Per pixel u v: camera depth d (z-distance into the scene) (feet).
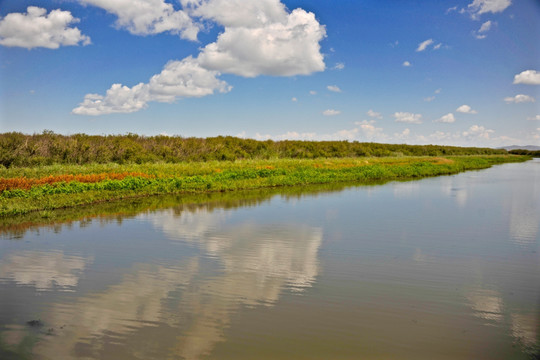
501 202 52.11
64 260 26.08
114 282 22.15
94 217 40.22
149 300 19.76
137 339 16.06
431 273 23.91
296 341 15.99
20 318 17.87
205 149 112.88
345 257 26.96
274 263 25.55
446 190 65.26
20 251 28.14
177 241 30.91
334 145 170.09
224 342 15.88
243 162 102.47
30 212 42.16
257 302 19.57
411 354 15.17
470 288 21.57
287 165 96.63
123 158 90.84
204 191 60.49
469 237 32.68
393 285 21.93
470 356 15.06
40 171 66.33
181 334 16.47
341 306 19.20
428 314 18.44
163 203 49.34
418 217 41.16
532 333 16.78
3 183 49.01
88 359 14.64
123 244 30.01
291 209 45.57
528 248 29.43
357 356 14.99
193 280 22.48
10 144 77.61
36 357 14.74
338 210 45.01
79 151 85.30
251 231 34.40
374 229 35.47
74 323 17.38
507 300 20.06
